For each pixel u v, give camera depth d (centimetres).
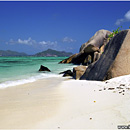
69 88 784
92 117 394
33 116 422
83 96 600
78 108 467
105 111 427
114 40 1073
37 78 1310
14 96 648
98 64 1093
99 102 510
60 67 2559
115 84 755
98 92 644
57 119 396
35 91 751
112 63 942
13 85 943
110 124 352
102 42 3172
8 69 1975
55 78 1324
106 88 704
